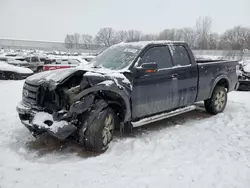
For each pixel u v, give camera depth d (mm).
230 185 3059
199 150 4059
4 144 4238
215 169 3441
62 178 3213
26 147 4184
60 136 3637
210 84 5836
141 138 4605
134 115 4457
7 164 3533
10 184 3045
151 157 3842
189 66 5297
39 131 3971
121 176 3279
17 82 11625
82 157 3863
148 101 4590
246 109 6691
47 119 3734
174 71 4977
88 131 3846
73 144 4312
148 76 4520
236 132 4891
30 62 17250
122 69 4383
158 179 3197
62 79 3891
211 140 4488
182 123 5543
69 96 3805
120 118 4441
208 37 54031
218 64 6039
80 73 4172
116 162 3682
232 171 3379
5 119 5578
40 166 3508
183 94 5227
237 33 54469
